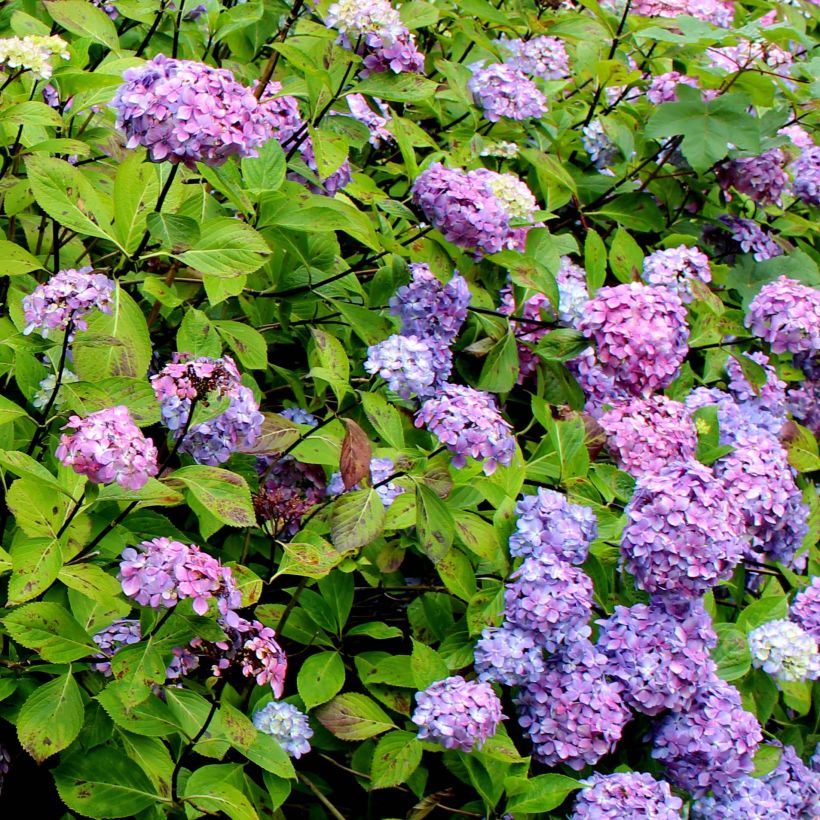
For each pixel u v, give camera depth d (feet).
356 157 9.74
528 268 8.82
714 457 9.07
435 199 8.59
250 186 8.53
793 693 8.99
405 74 8.79
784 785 8.82
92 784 7.61
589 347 9.02
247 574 7.91
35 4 9.16
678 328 8.82
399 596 8.75
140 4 8.86
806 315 9.42
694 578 8.29
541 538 8.32
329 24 8.65
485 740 7.94
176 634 7.36
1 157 8.61
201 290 8.96
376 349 8.31
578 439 8.81
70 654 7.42
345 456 7.92
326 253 8.93
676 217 10.59
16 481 7.37
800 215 11.41
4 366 8.05
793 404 10.32
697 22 9.95
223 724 7.55
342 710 8.16
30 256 7.86
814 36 13.03
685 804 8.54
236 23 8.92
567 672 8.23
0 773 7.67
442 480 8.20
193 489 7.60
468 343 9.36
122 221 7.92
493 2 10.84
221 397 7.72
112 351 7.79
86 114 8.93
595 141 10.37
